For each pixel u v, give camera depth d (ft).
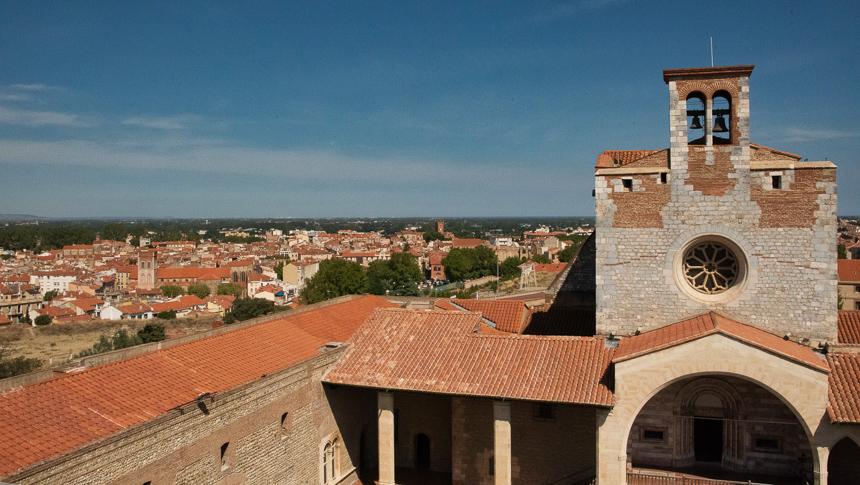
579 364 113.70
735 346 100.07
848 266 348.38
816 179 112.16
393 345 129.49
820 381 96.84
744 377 100.17
